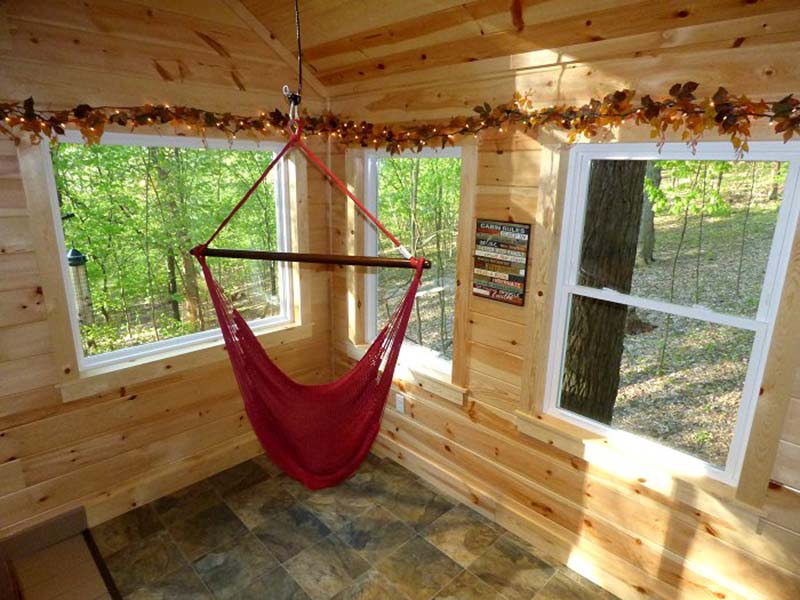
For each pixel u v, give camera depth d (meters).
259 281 3.32
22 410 2.34
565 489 2.37
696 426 2.17
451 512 2.80
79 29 2.20
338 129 2.99
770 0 1.49
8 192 2.12
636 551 2.16
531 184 2.23
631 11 1.73
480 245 2.48
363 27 2.42
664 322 2.18
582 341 2.33
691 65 1.70
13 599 2.05
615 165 2.07
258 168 3.14
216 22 2.59
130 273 2.83
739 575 1.89
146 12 2.36
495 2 1.94
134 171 2.74
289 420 2.32
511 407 2.53
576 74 2.00
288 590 2.28
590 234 2.18
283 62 2.89
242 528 2.66
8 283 2.19
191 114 2.51
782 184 1.72
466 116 2.43
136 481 2.79
